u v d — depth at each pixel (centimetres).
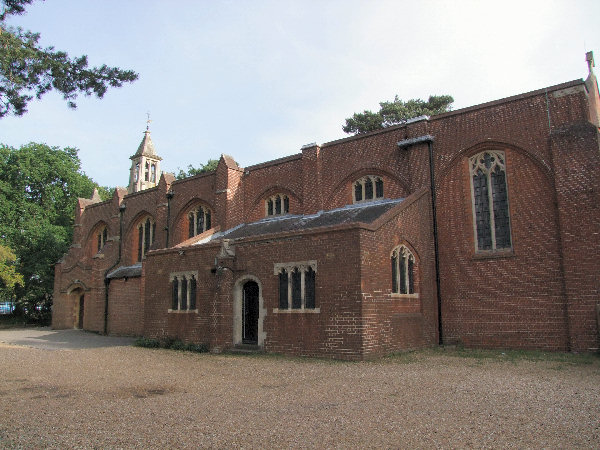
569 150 1739
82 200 4175
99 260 3416
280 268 1784
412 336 1797
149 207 3497
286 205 2714
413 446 649
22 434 736
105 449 658
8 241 4344
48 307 4716
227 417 820
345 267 1595
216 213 2822
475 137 1989
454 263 1981
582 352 1636
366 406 887
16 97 1216
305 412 846
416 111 4709
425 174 2083
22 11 1184
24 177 4641
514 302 1820
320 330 1628
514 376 1216
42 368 1498
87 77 1256
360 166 2331
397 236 1794
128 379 1265
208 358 1722
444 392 1005
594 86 1912
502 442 664
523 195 1852
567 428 732
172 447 661
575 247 1686
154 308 2295
